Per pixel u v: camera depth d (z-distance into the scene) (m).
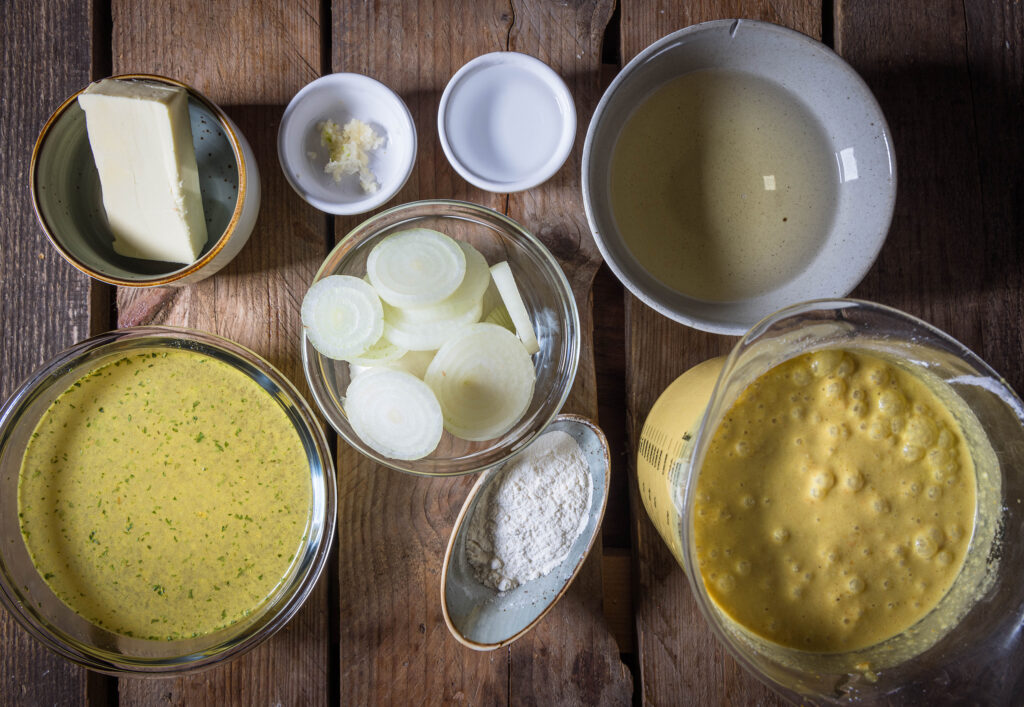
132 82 0.43
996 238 0.49
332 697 0.48
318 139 0.47
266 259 0.48
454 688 0.47
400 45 0.48
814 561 0.40
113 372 0.47
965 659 0.39
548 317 0.47
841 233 0.46
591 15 0.48
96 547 0.47
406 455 0.43
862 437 0.40
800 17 0.49
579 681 0.47
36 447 0.47
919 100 0.49
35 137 0.48
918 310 0.49
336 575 0.49
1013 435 0.37
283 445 0.47
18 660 0.47
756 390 0.40
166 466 0.47
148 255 0.45
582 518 0.46
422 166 0.48
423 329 0.44
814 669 0.40
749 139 0.47
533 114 0.47
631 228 0.46
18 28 0.48
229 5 0.48
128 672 0.44
